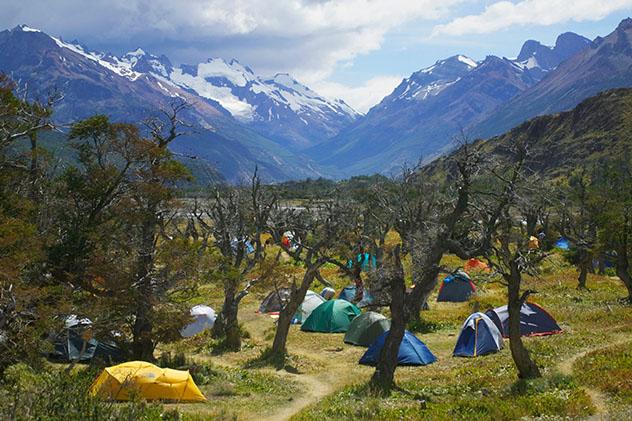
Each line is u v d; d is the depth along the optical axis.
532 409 21.02
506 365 30.28
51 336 25.91
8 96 32.41
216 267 36.28
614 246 48.97
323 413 22.78
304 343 40.56
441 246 28.88
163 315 32.28
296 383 30.16
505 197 29.06
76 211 34.38
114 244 33.47
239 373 31.73
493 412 20.94
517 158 29.70
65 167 35.53
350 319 44.84
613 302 48.28
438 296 56.50
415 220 53.09
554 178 147.25
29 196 34.00
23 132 32.44
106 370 25.03
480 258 64.44
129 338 34.03
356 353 37.38
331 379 31.05
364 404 23.86
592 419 19.53
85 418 15.59
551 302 49.91
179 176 34.28
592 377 24.66
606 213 52.22
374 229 68.00
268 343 41.19
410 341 34.53
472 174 29.00
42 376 22.53
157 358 35.00
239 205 44.88
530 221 40.50
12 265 23.72
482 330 35.62
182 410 23.75
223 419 22.25
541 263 68.38
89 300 30.45
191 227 56.62
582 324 40.72
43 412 15.36
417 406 23.19
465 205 29.31
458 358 34.81
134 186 33.75
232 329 39.50
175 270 33.00
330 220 58.78
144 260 32.66
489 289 57.62
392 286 28.86
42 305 25.31
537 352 32.25
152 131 35.25
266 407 25.25
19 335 23.84
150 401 24.94
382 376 28.17
